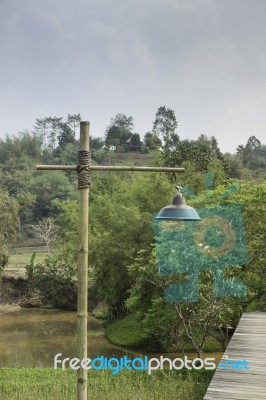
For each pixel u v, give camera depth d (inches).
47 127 4261.8
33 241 2395.4
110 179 1571.1
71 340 940.0
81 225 266.8
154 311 652.1
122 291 1053.8
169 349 756.0
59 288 1312.7
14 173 2972.4
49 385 506.6
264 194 616.7
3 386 509.0
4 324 1111.0
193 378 508.7
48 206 2637.8
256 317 433.7
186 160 1195.9
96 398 454.9
